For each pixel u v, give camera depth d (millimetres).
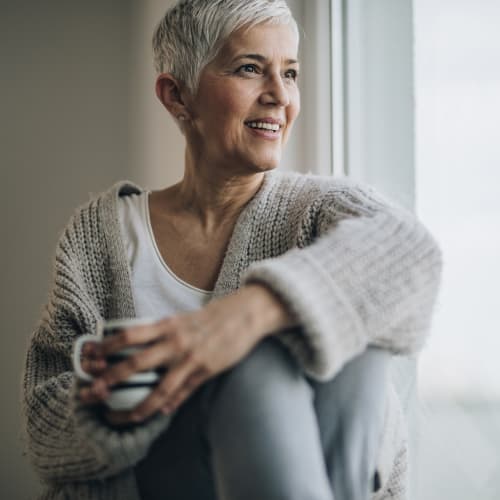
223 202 1157
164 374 698
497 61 1086
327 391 770
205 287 1127
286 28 1108
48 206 1809
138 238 1172
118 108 1809
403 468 1020
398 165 1435
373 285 749
